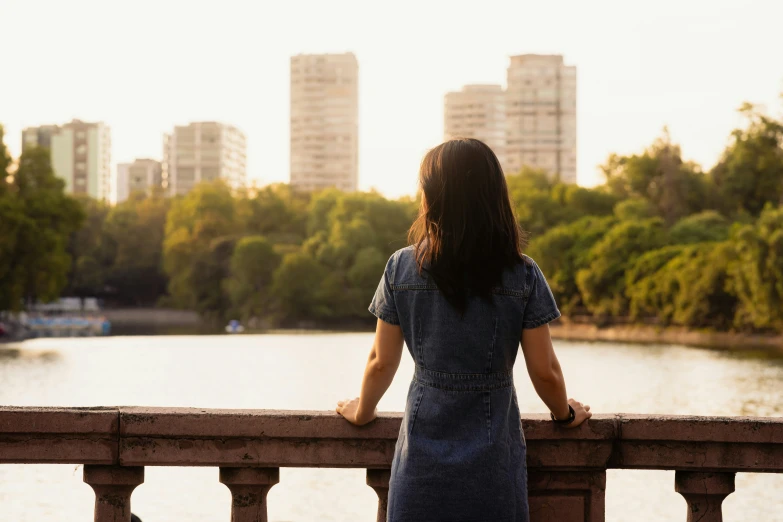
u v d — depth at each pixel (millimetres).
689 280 70875
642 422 3549
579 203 106812
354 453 3547
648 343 67562
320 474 17047
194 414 3520
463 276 2982
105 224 126875
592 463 3570
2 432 3488
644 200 105125
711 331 69500
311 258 99875
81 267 121375
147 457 3521
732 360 50031
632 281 79188
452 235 2990
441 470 2967
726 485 3613
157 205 132625
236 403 30938
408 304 3059
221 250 109000
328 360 49594
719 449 3570
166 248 112750
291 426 3533
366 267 100562
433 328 3021
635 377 40281
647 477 16906
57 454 3510
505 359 3039
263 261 101750
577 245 90000
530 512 3607
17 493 13859
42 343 62344
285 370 43125
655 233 83875
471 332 2990
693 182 106750
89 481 3562
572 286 89125
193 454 3527
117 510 3586
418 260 3059
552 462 3568
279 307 100688
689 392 34188
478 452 2967
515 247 3041
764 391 34125
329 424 3531
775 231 58156
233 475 3578
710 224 90750
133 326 105000
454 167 3016
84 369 41594
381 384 3199
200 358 49969
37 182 63500
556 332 84750
